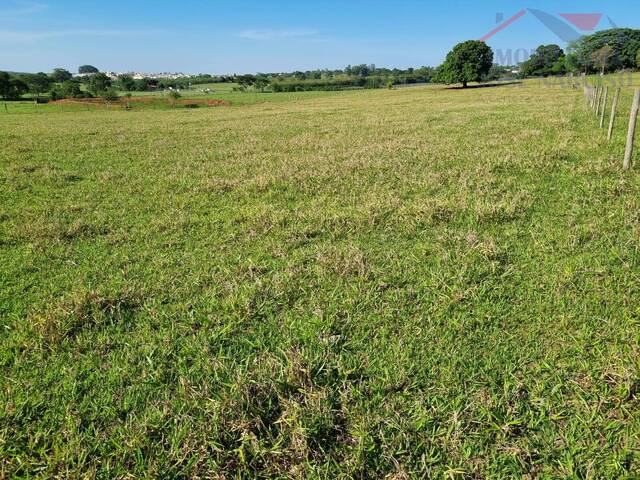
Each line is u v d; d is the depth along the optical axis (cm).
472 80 6838
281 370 305
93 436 268
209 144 1517
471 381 300
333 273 461
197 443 256
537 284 416
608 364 301
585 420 264
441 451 251
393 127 1731
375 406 282
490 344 337
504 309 379
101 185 920
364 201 703
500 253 479
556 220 573
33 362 338
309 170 950
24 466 248
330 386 299
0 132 2191
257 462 249
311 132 1733
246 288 432
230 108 4791
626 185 671
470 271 442
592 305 376
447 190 741
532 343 335
